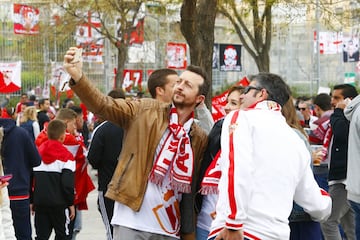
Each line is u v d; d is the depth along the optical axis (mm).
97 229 12836
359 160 8414
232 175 4859
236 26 24422
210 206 6199
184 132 6008
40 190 9453
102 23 28625
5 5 36094
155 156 6008
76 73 5695
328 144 9906
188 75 6109
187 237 6203
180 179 6016
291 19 20766
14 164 8984
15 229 9078
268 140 5039
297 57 45750
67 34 32781
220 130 6129
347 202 9625
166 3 26219
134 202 5934
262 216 4980
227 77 39656
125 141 6051
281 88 5379
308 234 5938
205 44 12805
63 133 9570
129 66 35938
